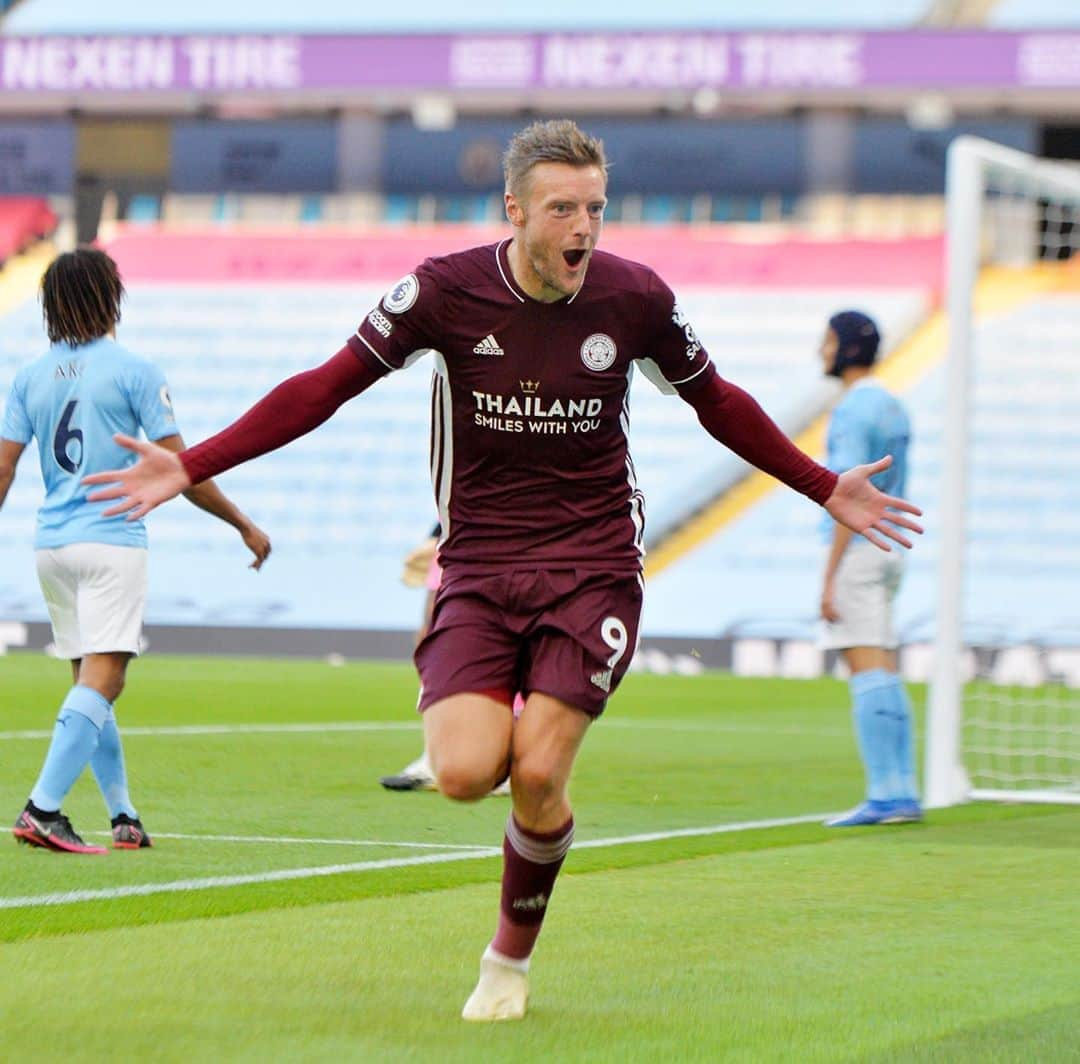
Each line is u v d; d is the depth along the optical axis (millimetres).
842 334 24984
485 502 13477
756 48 78938
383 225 87938
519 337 13211
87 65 83062
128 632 20531
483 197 87500
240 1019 12719
